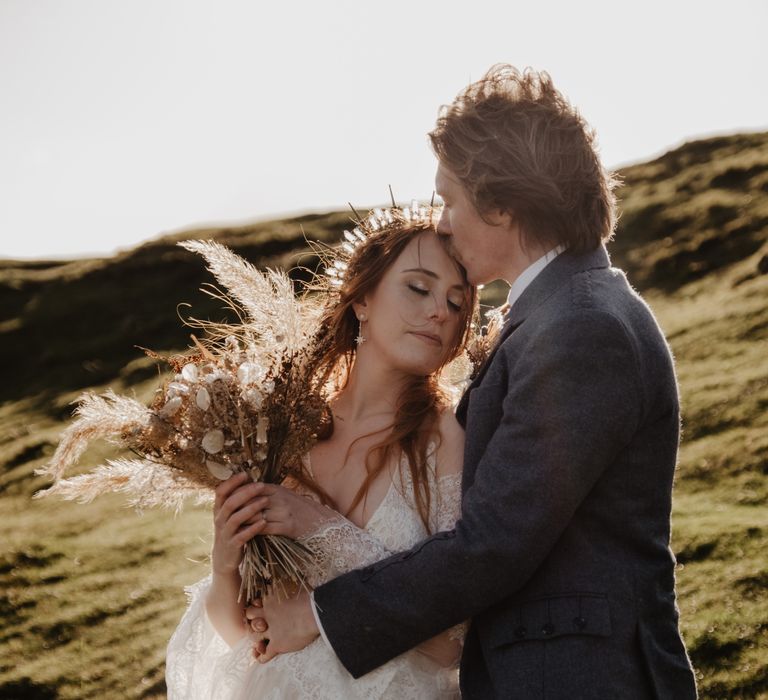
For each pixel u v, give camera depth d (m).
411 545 3.17
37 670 9.79
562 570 2.76
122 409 3.16
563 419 2.66
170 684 3.39
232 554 3.11
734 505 10.97
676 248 24.98
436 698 3.12
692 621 7.35
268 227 33.75
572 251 2.93
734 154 30.69
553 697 2.65
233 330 3.41
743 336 18.19
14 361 28.38
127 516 15.55
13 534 15.39
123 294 31.23
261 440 3.11
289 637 3.03
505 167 2.90
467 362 3.64
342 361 3.64
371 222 3.53
